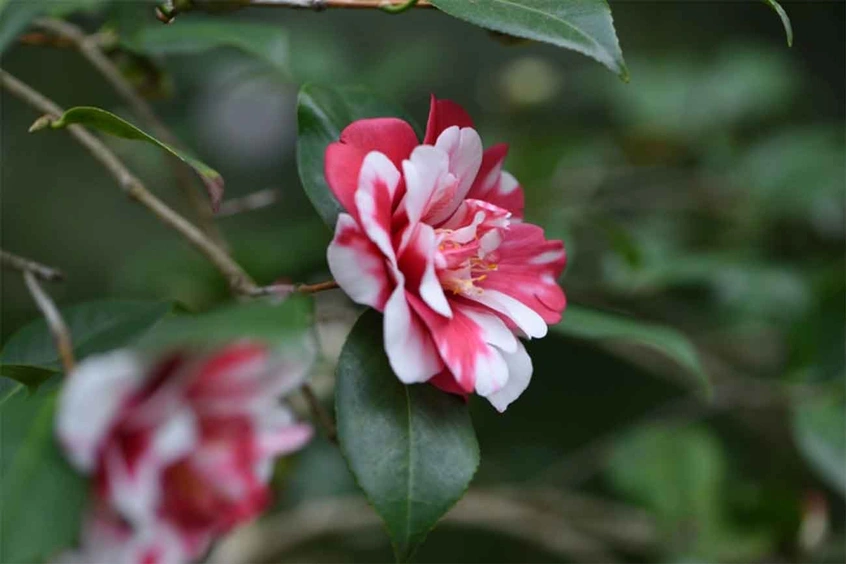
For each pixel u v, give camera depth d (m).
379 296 0.82
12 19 0.89
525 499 1.27
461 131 0.84
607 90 1.56
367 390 0.83
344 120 0.89
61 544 0.77
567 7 0.84
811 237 1.43
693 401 1.29
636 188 1.56
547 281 0.87
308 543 1.32
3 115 1.47
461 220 0.85
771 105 1.53
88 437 0.76
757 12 1.74
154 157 1.19
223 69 1.36
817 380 1.13
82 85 1.45
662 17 1.74
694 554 1.15
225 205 1.04
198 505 0.79
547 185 1.36
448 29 1.66
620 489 1.19
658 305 1.35
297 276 1.22
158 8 0.87
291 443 0.79
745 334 1.37
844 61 1.70
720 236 1.47
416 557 1.43
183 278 1.23
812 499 1.17
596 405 1.47
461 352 0.82
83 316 0.87
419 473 0.83
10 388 0.84
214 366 0.78
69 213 1.52
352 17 1.62
